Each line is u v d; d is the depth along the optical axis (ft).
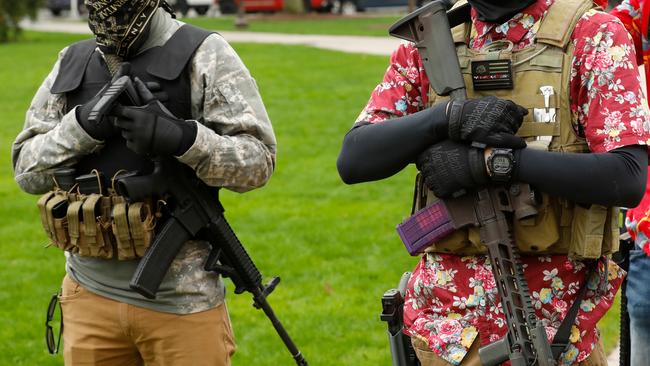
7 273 28.96
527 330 10.40
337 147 46.16
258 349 22.34
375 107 11.66
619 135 10.40
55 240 13.15
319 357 21.66
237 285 13.66
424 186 11.35
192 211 12.86
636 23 14.20
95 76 13.30
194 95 12.95
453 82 10.88
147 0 12.72
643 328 14.30
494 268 10.62
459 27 11.40
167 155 12.51
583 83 10.68
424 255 11.63
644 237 13.88
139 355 13.52
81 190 12.96
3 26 107.14
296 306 25.23
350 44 91.04
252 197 37.35
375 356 21.54
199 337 13.01
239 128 12.87
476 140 10.38
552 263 10.95
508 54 10.91
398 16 134.41
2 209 37.17
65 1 155.53
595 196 10.31
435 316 11.44
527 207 10.43
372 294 25.91
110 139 12.92
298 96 60.80
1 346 23.13
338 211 34.83
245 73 13.11
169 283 12.89
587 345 11.08
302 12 141.49
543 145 10.64
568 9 10.84
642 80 15.30
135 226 12.50
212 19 132.26
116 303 13.01
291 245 30.63
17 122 56.18
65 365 13.53
